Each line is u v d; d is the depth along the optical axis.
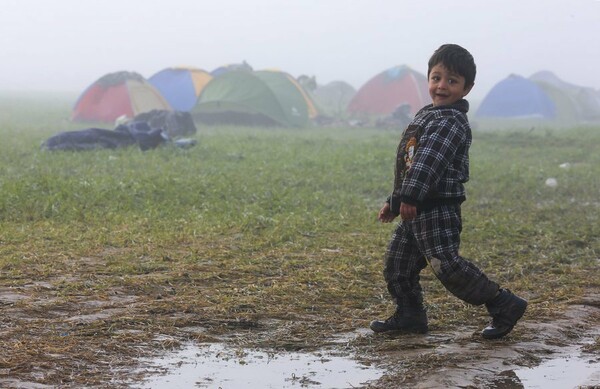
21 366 5.61
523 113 46.25
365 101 41.31
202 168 18.02
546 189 16.66
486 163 20.80
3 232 10.27
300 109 36.25
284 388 5.45
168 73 38.94
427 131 6.17
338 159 20.47
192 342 6.35
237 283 8.17
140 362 5.86
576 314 7.33
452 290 6.33
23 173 16.45
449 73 6.27
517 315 6.39
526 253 10.17
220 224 11.20
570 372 5.84
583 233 11.57
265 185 15.52
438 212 6.22
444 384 5.49
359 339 6.48
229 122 35.69
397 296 6.62
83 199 12.75
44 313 6.97
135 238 10.17
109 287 7.84
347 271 8.75
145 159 19.23
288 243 10.23
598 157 23.75
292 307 7.36
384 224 11.79
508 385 5.56
